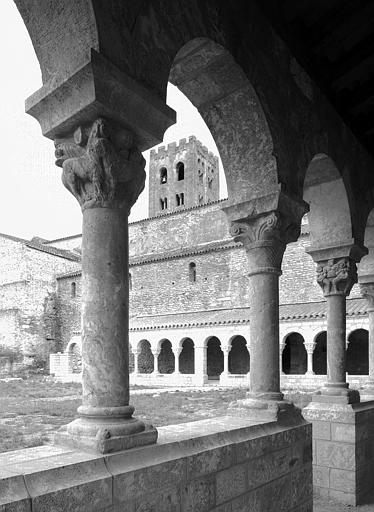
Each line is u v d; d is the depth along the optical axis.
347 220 5.87
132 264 33.59
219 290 29.67
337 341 5.94
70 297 37.19
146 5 2.83
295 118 4.64
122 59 2.59
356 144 6.32
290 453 3.93
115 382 2.60
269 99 4.17
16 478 2.01
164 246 37.09
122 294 2.67
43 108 2.69
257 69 4.05
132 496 2.39
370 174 6.78
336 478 5.54
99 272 2.63
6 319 35.59
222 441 3.20
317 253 6.05
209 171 49.94
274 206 4.09
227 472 3.14
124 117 2.62
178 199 47.00
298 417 4.18
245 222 4.31
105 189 2.62
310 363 20.70
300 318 21.11
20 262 36.19
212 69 3.84
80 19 2.50
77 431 2.54
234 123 4.22
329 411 5.68
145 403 14.72
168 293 31.88
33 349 35.59
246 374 23.91
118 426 2.53
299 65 4.89
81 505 2.15
